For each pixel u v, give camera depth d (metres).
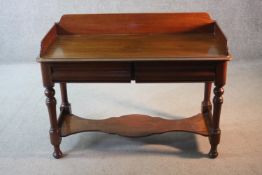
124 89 3.34
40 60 1.93
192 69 1.96
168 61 1.93
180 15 2.40
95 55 1.98
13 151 2.39
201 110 2.70
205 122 2.43
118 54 1.99
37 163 2.26
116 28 2.43
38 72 3.77
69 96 3.21
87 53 2.03
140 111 2.90
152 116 2.79
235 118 2.72
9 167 2.23
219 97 2.06
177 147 2.39
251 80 3.41
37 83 3.49
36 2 3.78
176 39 2.29
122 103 3.05
